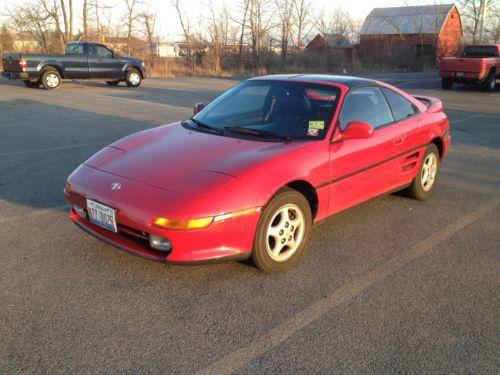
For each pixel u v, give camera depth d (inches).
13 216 176.4
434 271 141.7
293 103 161.5
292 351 101.9
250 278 133.6
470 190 226.1
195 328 109.3
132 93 641.0
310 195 144.5
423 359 100.3
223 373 94.5
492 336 109.2
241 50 1439.5
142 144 151.9
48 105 491.5
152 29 1456.7
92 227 136.6
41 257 143.1
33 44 1261.1
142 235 121.9
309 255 150.3
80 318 112.0
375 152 164.7
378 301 123.5
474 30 1562.5
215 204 117.7
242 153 136.2
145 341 104.0
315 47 1704.0
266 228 128.3
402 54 1557.6
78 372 93.6
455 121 444.8
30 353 98.7
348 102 160.6
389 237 166.7
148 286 127.7
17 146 295.6
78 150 287.1
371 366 97.6
